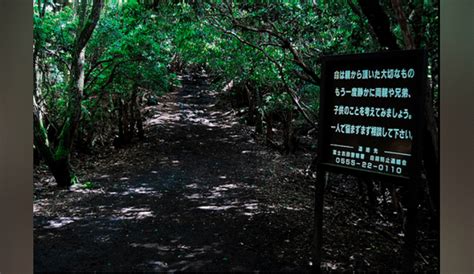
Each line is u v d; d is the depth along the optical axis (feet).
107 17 29.55
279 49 27.89
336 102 12.39
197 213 19.04
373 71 11.34
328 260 13.70
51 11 32.68
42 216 18.34
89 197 22.12
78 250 14.15
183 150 36.29
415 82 10.25
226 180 26.84
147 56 29.45
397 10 13.08
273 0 23.02
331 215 19.49
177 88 69.51
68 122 24.25
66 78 32.12
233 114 52.47
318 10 22.21
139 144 37.83
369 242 15.88
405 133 10.56
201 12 25.05
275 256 13.84
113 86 34.01
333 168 12.29
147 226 16.98
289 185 25.96
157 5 25.39
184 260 13.34
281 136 42.73
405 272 10.45
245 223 17.51
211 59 37.81
